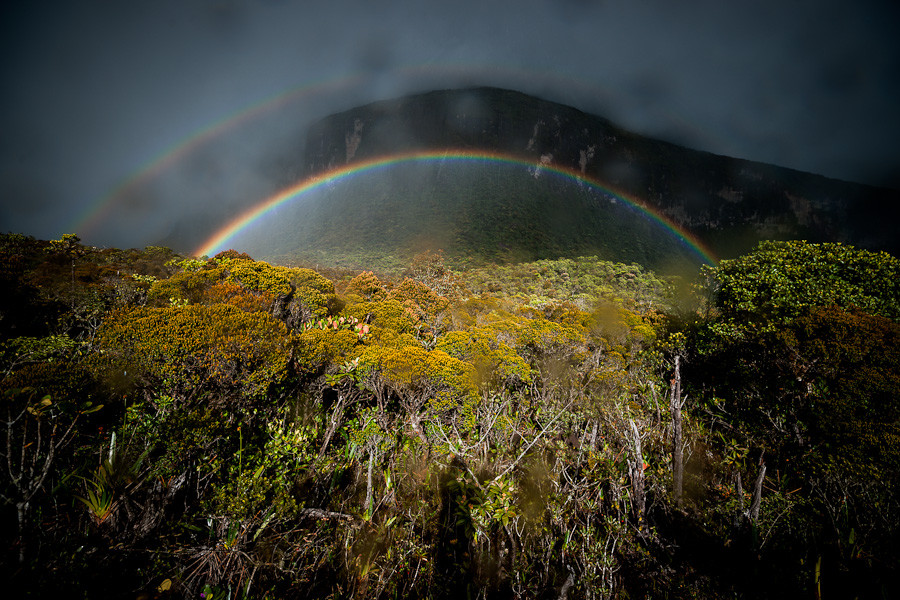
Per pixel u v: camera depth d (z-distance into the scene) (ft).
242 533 8.09
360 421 13.76
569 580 8.28
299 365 13.46
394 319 25.77
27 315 18.85
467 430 15.02
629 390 20.83
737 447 14.96
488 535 9.89
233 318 11.93
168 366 10.01
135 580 7.45
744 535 10.32
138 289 27.61
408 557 9.41
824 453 12.77
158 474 8.63
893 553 9.65
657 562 9.71
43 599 6.18
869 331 13.21
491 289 139.54
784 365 14.80
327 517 9.75
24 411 7.61
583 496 11.12
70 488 8.41
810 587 8.87
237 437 11.05
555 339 24.84
